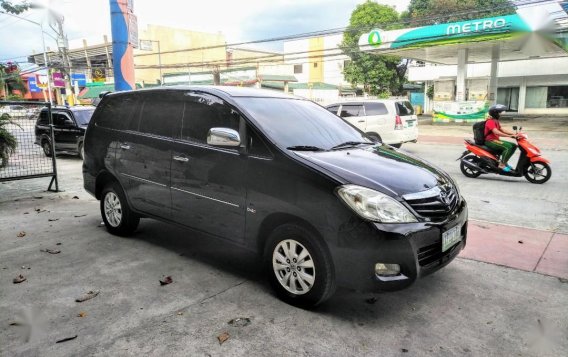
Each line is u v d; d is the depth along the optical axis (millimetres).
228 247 5039
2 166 8164
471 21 20375
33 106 8562
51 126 8359
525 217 6348
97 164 5480
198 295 3799
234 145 3754
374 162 3746
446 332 3217
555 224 5965
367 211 3150
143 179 4852
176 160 4426
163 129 4684
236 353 2939
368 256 3143
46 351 2957
